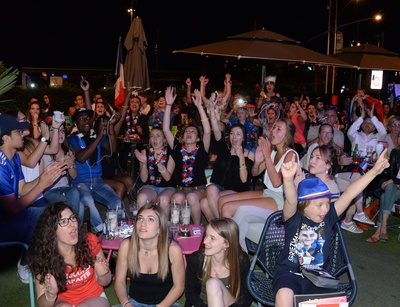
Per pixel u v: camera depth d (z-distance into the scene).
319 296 3.45
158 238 3.73
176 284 3.84
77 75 25.59
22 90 14.91
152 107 11.45
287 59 8.26
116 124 8.22
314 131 8.65
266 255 4.08
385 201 6.23
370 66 11.55
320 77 28.75
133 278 3.81
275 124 5.31
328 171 4.80
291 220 3.78
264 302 3.68
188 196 5.62
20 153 5.05
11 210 4.48
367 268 5.46
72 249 3.64
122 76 11.45
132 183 6.56
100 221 5.49
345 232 6.67
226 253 3.73
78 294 3.69
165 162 6.03
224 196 5.51
